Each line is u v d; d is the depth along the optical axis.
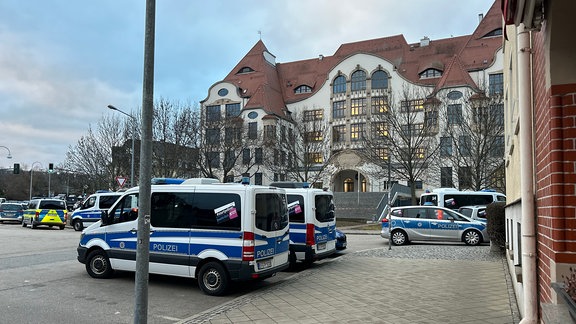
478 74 51.16
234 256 8.30
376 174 41.62
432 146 35.97
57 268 11.19
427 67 57.62
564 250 3.54
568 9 3.41
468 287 8.37
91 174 40.12
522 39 4.82
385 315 6.48
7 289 8.72
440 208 17.34
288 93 68.25
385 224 18.09
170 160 33.72
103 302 7.73
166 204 9.09
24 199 90.12
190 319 6.42
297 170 42.72
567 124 3.56
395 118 34.22
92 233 9.90
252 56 70.50
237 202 8.54
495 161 28.77
